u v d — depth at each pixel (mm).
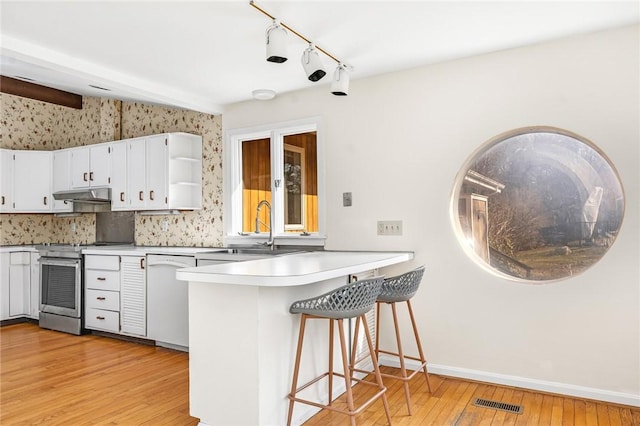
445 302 3285
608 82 2781
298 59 3230
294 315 2449
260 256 3430
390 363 3486
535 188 5590
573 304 2859
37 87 5027
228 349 2283
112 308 4332
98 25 2662
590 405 2703
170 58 3203
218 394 2318
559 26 2725
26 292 5152
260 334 2195
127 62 3285
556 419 2510
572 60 2885
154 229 5047
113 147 4883
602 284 2777
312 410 2574
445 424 2453
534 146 5602
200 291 2398
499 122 3119
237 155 4461
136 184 4676
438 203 3332
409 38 2875
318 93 3898
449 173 3295
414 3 2406
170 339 3930
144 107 5109
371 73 3568
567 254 5379
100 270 4438
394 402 2764
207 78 3646
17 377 3234
